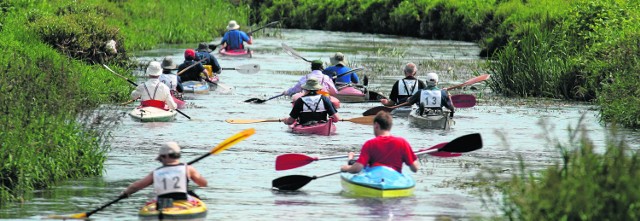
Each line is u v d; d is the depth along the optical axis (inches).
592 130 2161.7
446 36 5339.6
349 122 2290.8
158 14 5009.8
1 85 1581.0
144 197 1421.0
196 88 2807.6
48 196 1408.7
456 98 2450.8
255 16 6525.6
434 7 5462.6
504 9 4928.6
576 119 2361.0
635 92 2284.7
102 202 1376.7
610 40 2770.7
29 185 1446.9
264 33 5546.3
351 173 1428.4
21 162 1429.6
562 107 2610.7
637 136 2074.3
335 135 2071.9
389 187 1418.6
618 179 986.1
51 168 1505.9
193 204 1266.0
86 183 1513.3
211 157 1780.3
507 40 4133.9
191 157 1777.8
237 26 4101.9
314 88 2089.1
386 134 1459.2
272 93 2864.2
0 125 1446.9
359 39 5255.9
